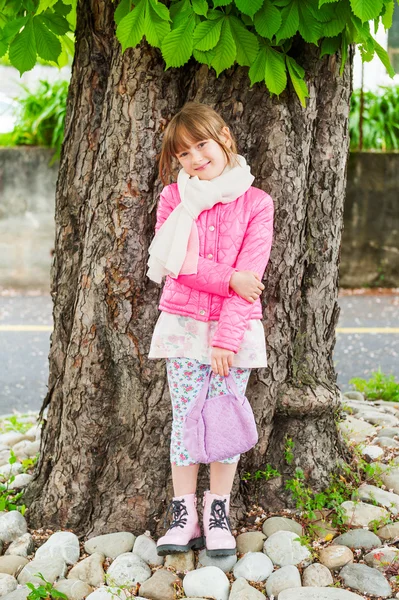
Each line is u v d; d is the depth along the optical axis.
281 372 2.48
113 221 2.33
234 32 2.11
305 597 2.00
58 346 2.62
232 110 2.33
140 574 2.18
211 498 2.22
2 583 2.14
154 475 2.43
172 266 2.04
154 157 2.31
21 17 2.35
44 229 7.94
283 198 2.34
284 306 2.43
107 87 2.39
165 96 2.31
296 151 2.35
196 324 2.10
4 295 7.83
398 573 2.16
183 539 2.17
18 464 3.04
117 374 2.46
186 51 2.07
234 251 2.10
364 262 7.90
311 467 2.54
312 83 2.36
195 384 2.15
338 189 2.51
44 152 7.80
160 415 2.40
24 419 4.01
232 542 2.17
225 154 2.11
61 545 2.32
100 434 2.47
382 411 3.69
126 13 2.17
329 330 2.62
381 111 8.18
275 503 2.48
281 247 2.38
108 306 2.38
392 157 7.70
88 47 2.46
